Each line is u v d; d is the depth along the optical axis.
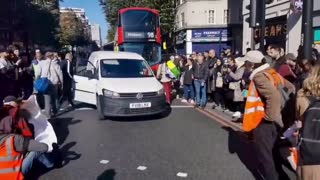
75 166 6.64
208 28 42.53
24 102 6.23
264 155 5.20
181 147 7.87
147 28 21.34
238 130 9.41
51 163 6.43
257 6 8.69
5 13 43.50
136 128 9.87
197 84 13.21
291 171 6.11
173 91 17.69
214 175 6.11
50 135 6.48
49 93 10.64
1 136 5.52
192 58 14.79
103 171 6.35
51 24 52.34
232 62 10.88
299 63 7.21
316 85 3.41
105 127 10.02
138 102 10.60
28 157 5.71
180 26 45.38
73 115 11.85
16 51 13.08
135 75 11.71
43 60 11.33
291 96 5.33
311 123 3.28
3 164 5.44
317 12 18.17
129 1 36.94
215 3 42.59
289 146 5.67
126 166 6.62
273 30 23.06
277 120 5.03
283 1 21.30
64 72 13.37
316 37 18.28
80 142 8.38
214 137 8.72
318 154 3.22
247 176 6.05
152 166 6.61
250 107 5.28
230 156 7.16
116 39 23.80
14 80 11.50
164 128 9.84
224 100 12.46
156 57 21.30
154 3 37.00
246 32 25.91
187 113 12.16
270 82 5.06
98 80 11.51
